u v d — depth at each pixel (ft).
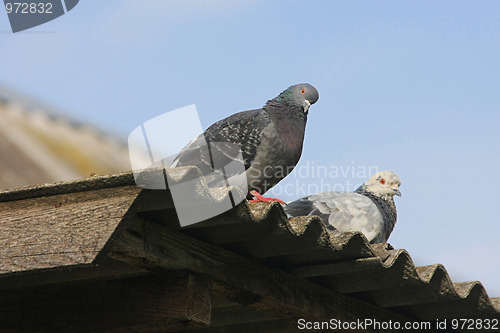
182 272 17.28
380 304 24.25
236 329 25.90
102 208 13.85
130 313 17.61
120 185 14.19
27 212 14.70
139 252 16.11
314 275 20.65
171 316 16.99
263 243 18.44
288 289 20.49
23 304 18.94
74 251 13.16
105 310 17.98
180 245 17.24
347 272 20.67
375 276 21.62
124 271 17.54
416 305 25.53
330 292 22.43
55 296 18.70
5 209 15.02
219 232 17.53
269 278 19.86
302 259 20.08
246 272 19.06
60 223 13.98
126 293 17.83
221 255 18.35
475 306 24.95
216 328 26.07
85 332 18.02
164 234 16.84
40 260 13.29
